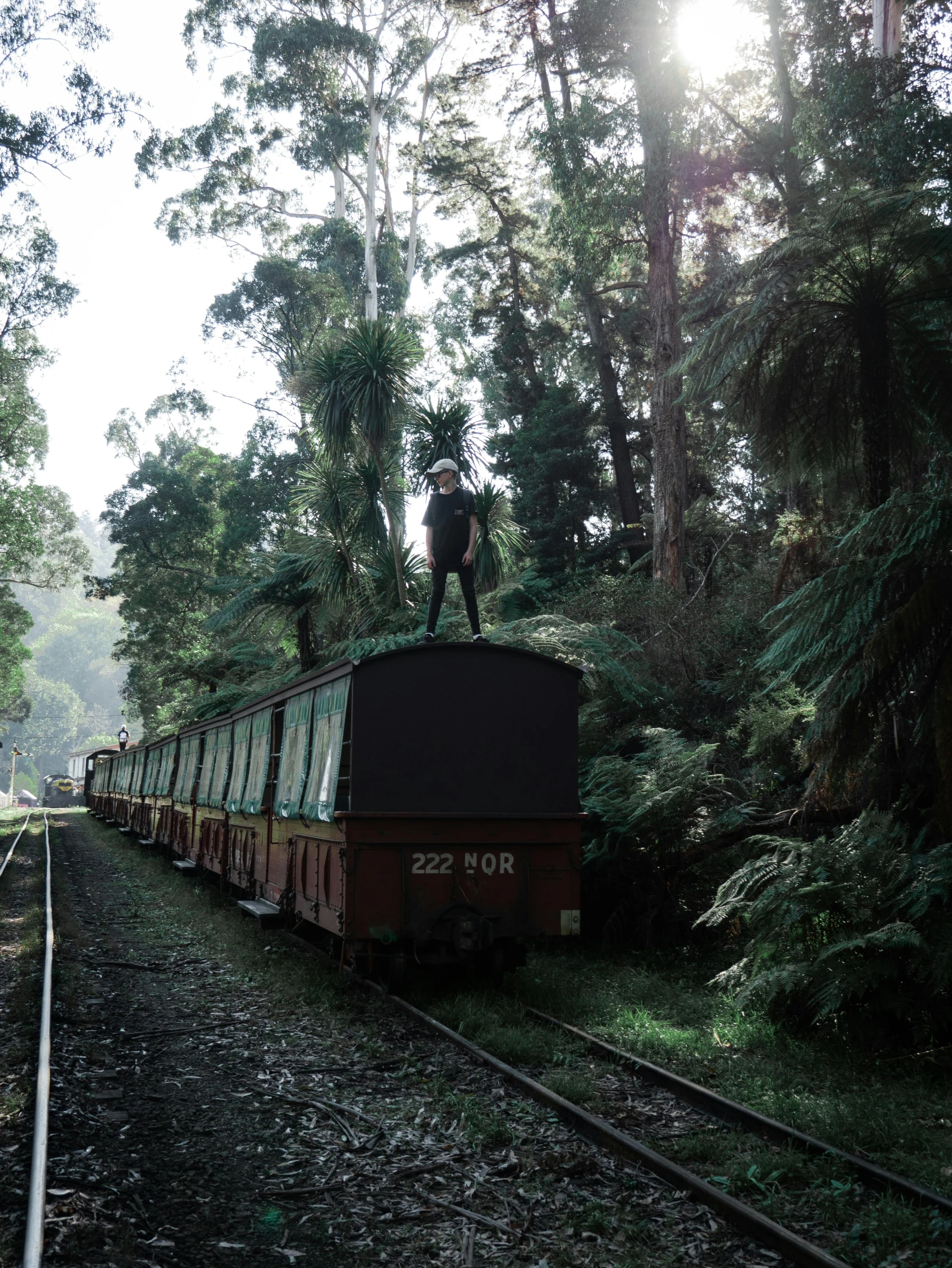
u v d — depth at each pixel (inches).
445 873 319.3
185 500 1676.9
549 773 335.9
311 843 362.0
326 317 1427.2
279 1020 297.9
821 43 640.4
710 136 776.3
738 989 308.5
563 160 693.9
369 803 316.8
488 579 642.8
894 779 320.8
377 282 1378.0
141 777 1001.5
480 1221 166.9
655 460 711.1
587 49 719.1
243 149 1288.1
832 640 282.7
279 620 760.3
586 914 438.0
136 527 1665.8
